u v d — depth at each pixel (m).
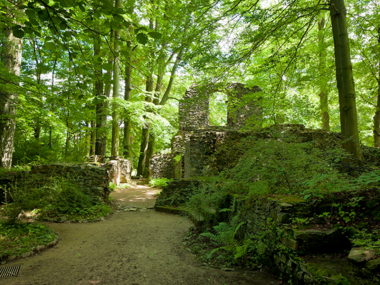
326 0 5.39
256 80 7.84
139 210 7.65
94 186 7.62
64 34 2.43
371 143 11.66
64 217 6.00
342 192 3.12
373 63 8.12
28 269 3.29
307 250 2.60
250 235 3.90
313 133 7.81
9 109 8.95
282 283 2.71
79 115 4.54
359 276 2.06
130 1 11.13
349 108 4.87
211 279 3.02
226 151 8.24
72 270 3.30
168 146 22.28
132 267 3.43
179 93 19.83
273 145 4.09
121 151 16.81
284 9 5.41
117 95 13.68
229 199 5.18
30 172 7.62
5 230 4.32
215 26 5.55
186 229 5.49
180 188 7.89
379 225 2.46
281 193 3.75
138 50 11.18
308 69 7.23
